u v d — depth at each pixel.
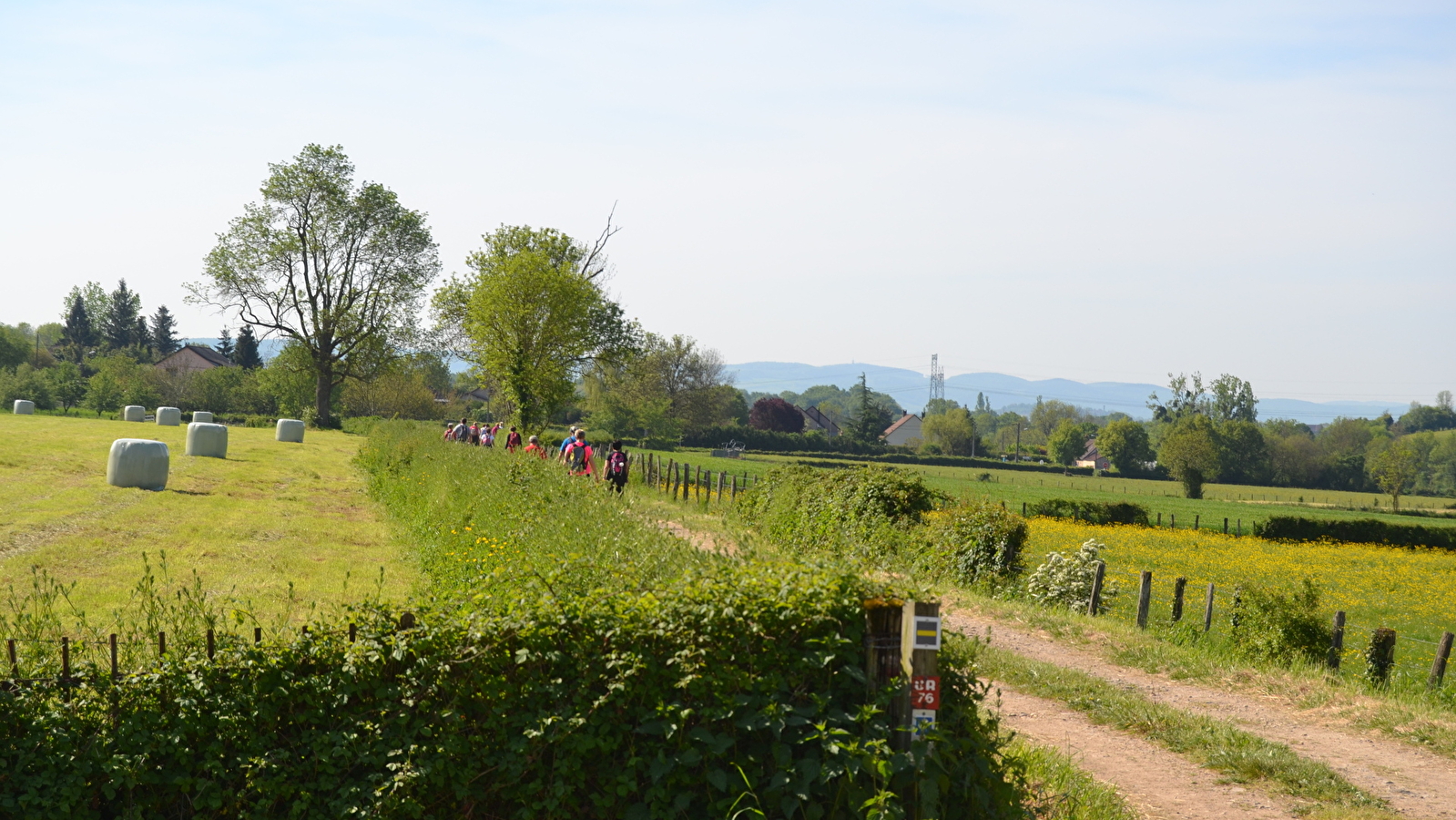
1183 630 15.69
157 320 136.00
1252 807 7.56
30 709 5.00
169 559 14.93
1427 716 10.68
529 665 5.39
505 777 5.27
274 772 5.14
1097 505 43.72
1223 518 55.25
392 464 26.70
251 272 62.88
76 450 31.94
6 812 4.79
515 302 48.75
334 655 5.37
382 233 65.00
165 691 5.18
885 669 5.42
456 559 13.46
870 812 4.99
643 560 8.17
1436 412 194.75
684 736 5.27
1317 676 12.69
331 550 16.81
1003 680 11.20
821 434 111.56
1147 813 7.27
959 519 19.83
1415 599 27.31
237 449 39.69
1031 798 6.57
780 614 5.42
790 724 5.21
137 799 5.10
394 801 5.11
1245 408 150.25
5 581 12.53
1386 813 7.53
